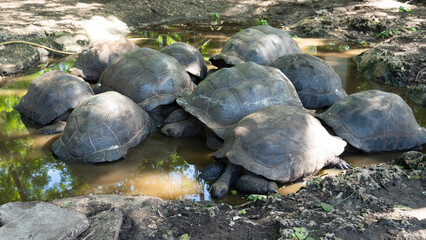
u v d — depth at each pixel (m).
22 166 5.02
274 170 4.60
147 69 5.64
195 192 4.71
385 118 5.09
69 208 4.27
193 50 6.42
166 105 5.64
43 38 7.45
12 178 4.90
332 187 4.51
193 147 5.31
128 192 4.72
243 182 4.63
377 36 7.98
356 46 7.75
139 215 4.23
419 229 4.04
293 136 4.71
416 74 6.45
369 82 6.55
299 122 4.80
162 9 9.55
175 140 5.39
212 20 9.34
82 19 8.23
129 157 5.16
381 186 4.49
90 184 4.84
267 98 5.27
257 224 4.17
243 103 5.18
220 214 4.29
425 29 7.89
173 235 4.07
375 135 5.07
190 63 6.30
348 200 4.36
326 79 5.84
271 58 6.51
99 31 8.02
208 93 5.25
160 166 5.07
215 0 10.33
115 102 5.18
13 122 5.65
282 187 4.71
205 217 4.24
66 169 4.99
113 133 5.07
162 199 4.45
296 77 5.84
